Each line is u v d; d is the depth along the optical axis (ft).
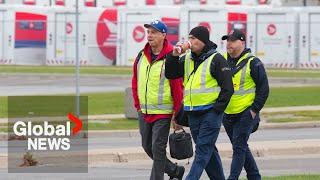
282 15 490.90
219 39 493.77
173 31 497.87
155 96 115.14
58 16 514.27
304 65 489.26
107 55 514.27
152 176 116.47
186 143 115.34
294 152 181.16
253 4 518.78
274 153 179.22
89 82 419.95
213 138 111.34
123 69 485.15
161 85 114.73
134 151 172.65
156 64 115.03
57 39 514.27
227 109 120.67
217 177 116.57
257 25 492.54
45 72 459.73
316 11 486.38
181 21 497.05
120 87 388.98
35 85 397.60
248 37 492.54
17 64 517.96
